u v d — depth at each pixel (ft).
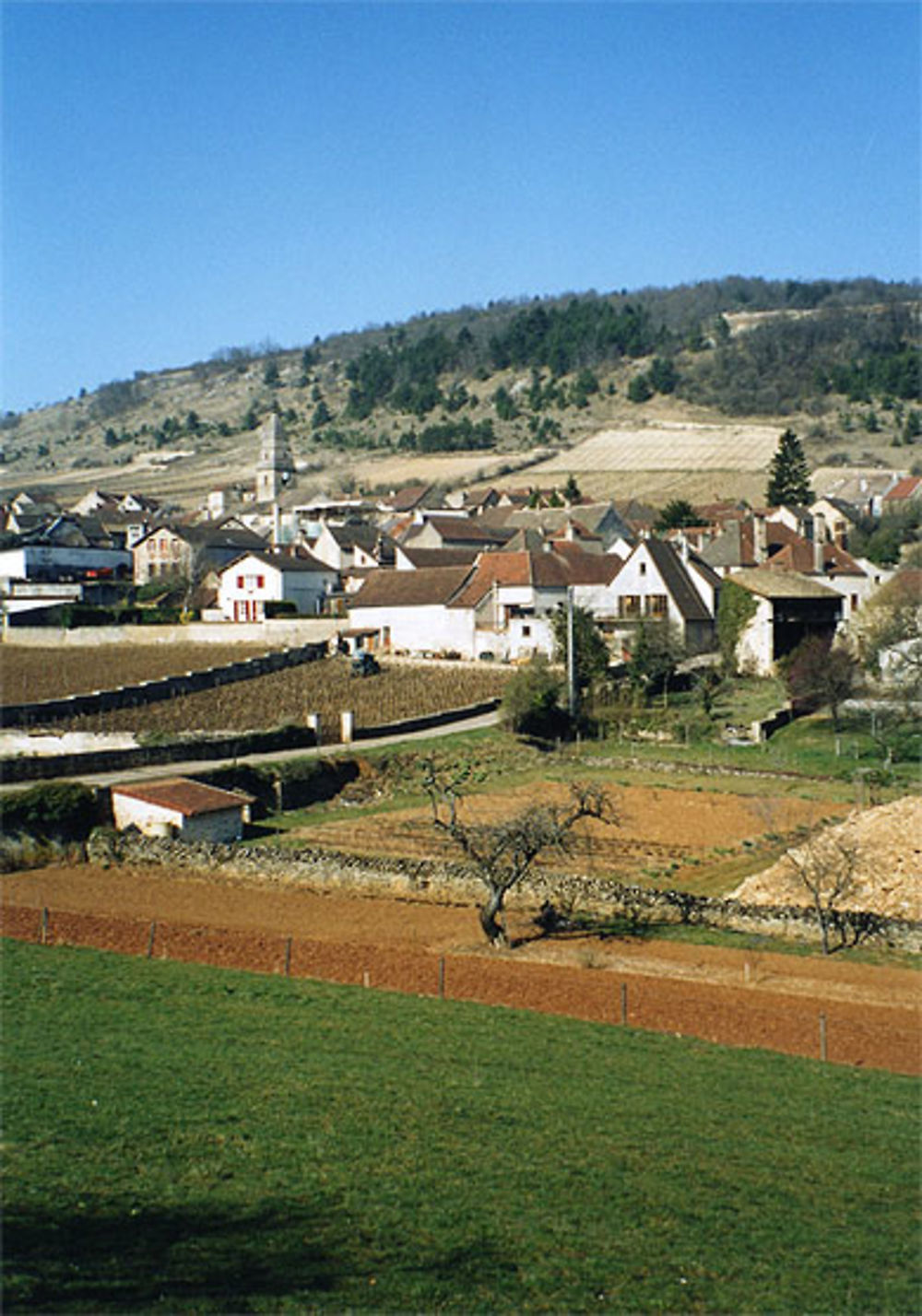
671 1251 68.03
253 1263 65.21
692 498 654.94
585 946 128.16
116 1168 76.38
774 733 231.71
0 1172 74.64
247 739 214.07
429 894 148.66
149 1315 58.75
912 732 227.81
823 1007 109.29
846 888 137.59
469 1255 67.05
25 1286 60.80
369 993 112.37
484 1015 106.52
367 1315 60.29
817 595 288.30
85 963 120.57
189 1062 94.79
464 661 298.35
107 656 316.19
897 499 536.01
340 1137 81.66
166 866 163.12
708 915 135.13
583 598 308.81
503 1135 82.38
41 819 170.40
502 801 189.06
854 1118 86.17
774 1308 62.59
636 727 235.61
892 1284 65.21
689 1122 84.94
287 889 153.99
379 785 203.72
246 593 371.35
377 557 422.82
